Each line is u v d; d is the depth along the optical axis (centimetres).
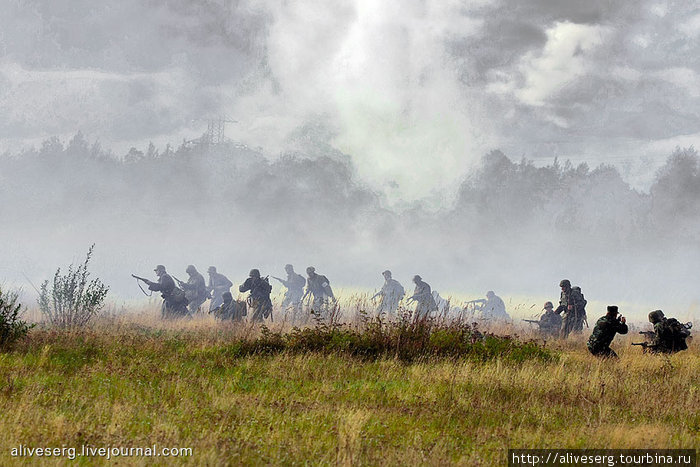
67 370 3700
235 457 2355
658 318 5356
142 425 2659
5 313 4344
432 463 2405
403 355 4647
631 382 3897
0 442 2347
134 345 4509
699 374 4397
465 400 3378
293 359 4244
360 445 2495
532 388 3653
